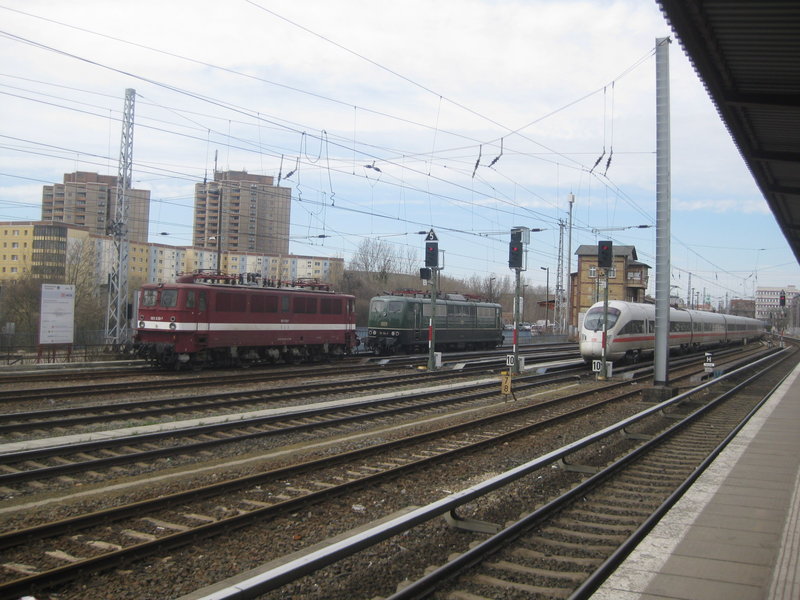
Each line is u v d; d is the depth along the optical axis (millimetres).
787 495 8625
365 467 11227
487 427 15664
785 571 5863
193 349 25625
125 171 32188
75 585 6211
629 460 11766
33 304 47156
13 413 15406
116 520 7895
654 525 7840
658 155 20047
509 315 118188
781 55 8844
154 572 6570
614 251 77750
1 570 6457
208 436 13711
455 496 7203
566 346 54875
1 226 80500
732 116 11086
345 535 7809
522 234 27750
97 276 61781
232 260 94625
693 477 9977
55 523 7340
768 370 36875
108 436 13320
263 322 28516
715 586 5598
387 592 6281
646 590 5516
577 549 7355
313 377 26078
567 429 15797
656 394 20531
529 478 10742
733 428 16125
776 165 13742
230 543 7418
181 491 9469
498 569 6742
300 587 6324
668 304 20781
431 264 28422
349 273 70312
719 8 7703
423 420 16734
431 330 28906
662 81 19625
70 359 29156
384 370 29359
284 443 13336
